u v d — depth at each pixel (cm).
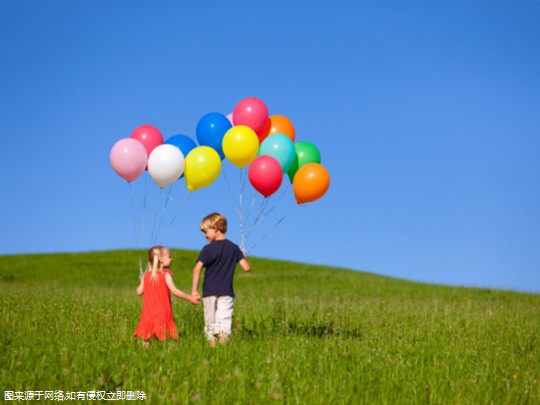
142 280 723
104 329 805
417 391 494
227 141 859
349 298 1825
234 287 2533
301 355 616
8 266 3109
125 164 866
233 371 530
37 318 904
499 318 1149
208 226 755
